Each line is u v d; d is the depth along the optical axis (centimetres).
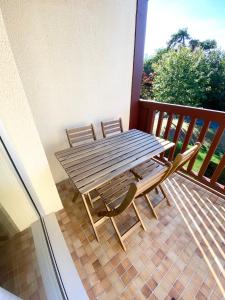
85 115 192
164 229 136
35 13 122
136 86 226
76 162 128
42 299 77
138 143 160
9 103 87
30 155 109
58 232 128
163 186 184
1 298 52
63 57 149
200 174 182
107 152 143
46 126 165
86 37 155
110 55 181
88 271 108
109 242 126
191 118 176
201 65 670
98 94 192
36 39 130
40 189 127
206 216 147
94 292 97
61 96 163
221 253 117
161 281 102
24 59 130
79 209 157
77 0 136
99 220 128
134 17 180
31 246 101
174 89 724
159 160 234
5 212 100
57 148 183
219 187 168
